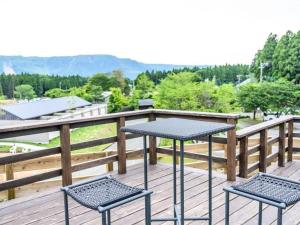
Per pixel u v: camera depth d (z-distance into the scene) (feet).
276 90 62.08
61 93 113.70
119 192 5.96
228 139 11.70
